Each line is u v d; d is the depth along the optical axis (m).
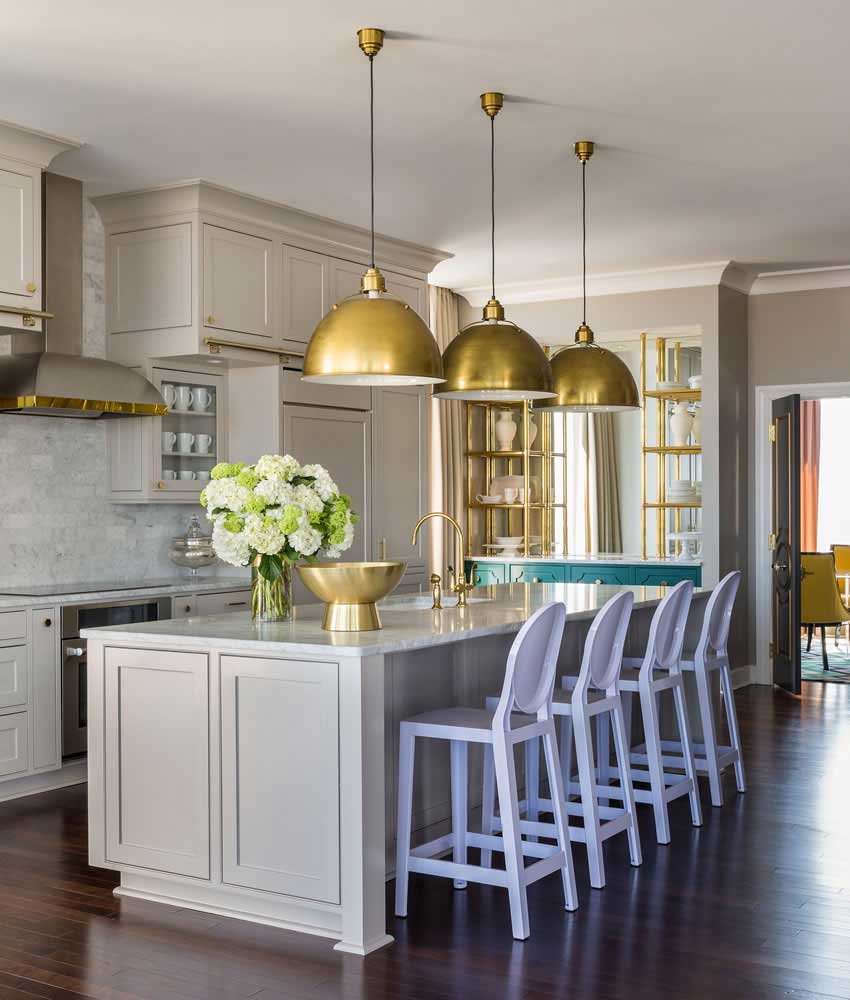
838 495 11.98
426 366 3.75
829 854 4.24
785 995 2.99
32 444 5.62
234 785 3.59
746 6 3.62
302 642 3.45
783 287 8.12
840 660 9.62
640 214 6.27
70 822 4.73
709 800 5.07
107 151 5.09
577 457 9.90
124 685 3.84
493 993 3.01
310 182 5.59
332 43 3.89
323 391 6.43
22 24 3.73
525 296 8.44
